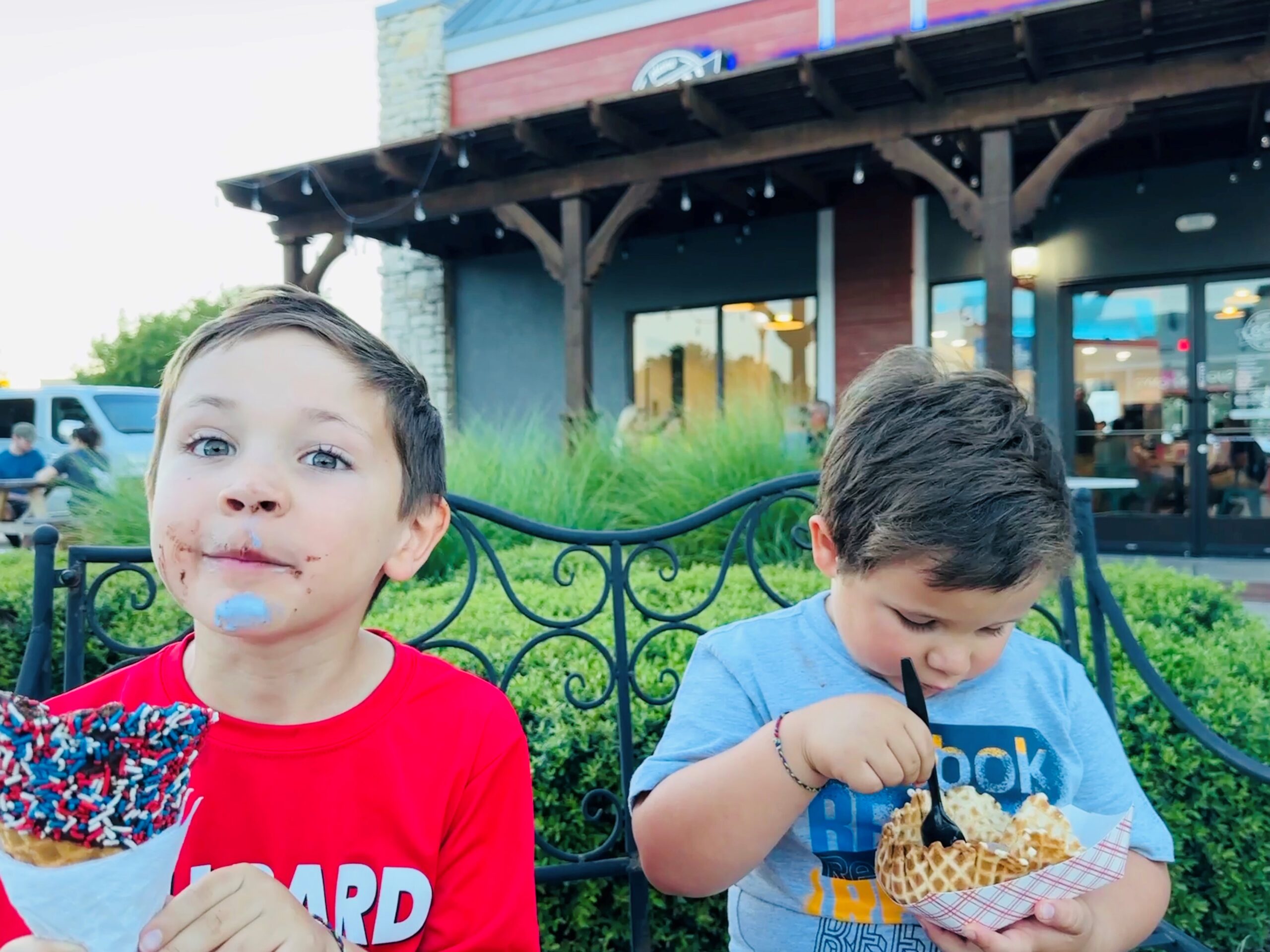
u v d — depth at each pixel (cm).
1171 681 210
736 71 610
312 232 899
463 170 787
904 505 96
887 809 116
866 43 566
